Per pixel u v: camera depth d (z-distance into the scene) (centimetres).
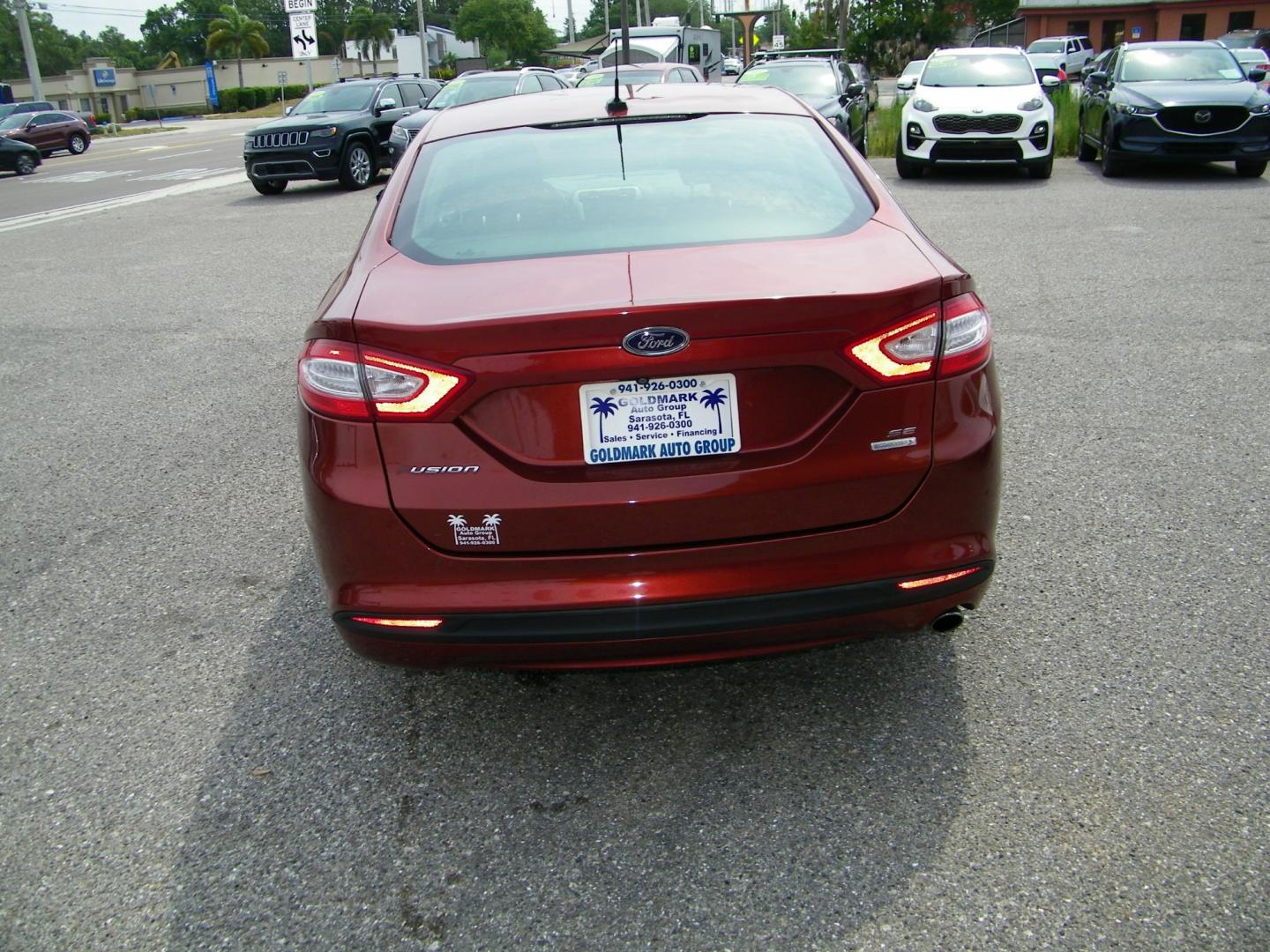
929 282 250
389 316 249
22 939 237
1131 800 261
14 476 513
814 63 1703
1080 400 537
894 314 246
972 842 251
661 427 243
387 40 9750
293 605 382
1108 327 658
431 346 240
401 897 244
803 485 247
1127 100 1289
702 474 245
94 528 451
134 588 398
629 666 258
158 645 358
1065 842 249
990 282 786
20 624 376
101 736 310
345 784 284
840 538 252
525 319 236
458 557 249
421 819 270
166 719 316
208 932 237
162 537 441
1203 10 5103
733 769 282
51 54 14150
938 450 253
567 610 248
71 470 518
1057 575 370
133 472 511
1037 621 343
